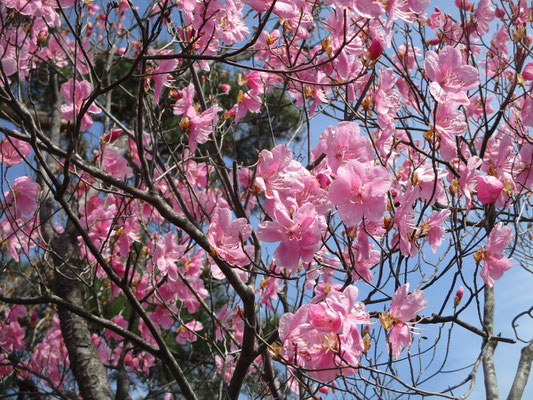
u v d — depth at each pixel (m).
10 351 4.88
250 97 3.27
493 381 3.44
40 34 3.25
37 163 3.59
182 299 3.96
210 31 2.63
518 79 3.15
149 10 2.42
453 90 2.57
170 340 6.37
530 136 3.77
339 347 2.17
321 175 2.50
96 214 3.77
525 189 3.15
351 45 2.75
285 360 2.31
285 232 2.22
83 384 4.04
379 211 2.15
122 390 4.21
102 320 3.25
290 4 2.24
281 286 3.57
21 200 3.13
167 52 3.10
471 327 3.04
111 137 3.12
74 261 4.34
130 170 3.92
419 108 3.24
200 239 2.91
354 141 2.36
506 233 2.70
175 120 6.25
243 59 5.71
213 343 3.39
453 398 2.41
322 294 2.71
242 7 2.83
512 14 3.97
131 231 3.85
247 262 2.61
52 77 5.17
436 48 4.23
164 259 3.27
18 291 5.98
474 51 4.32
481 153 3.50
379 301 2.74
